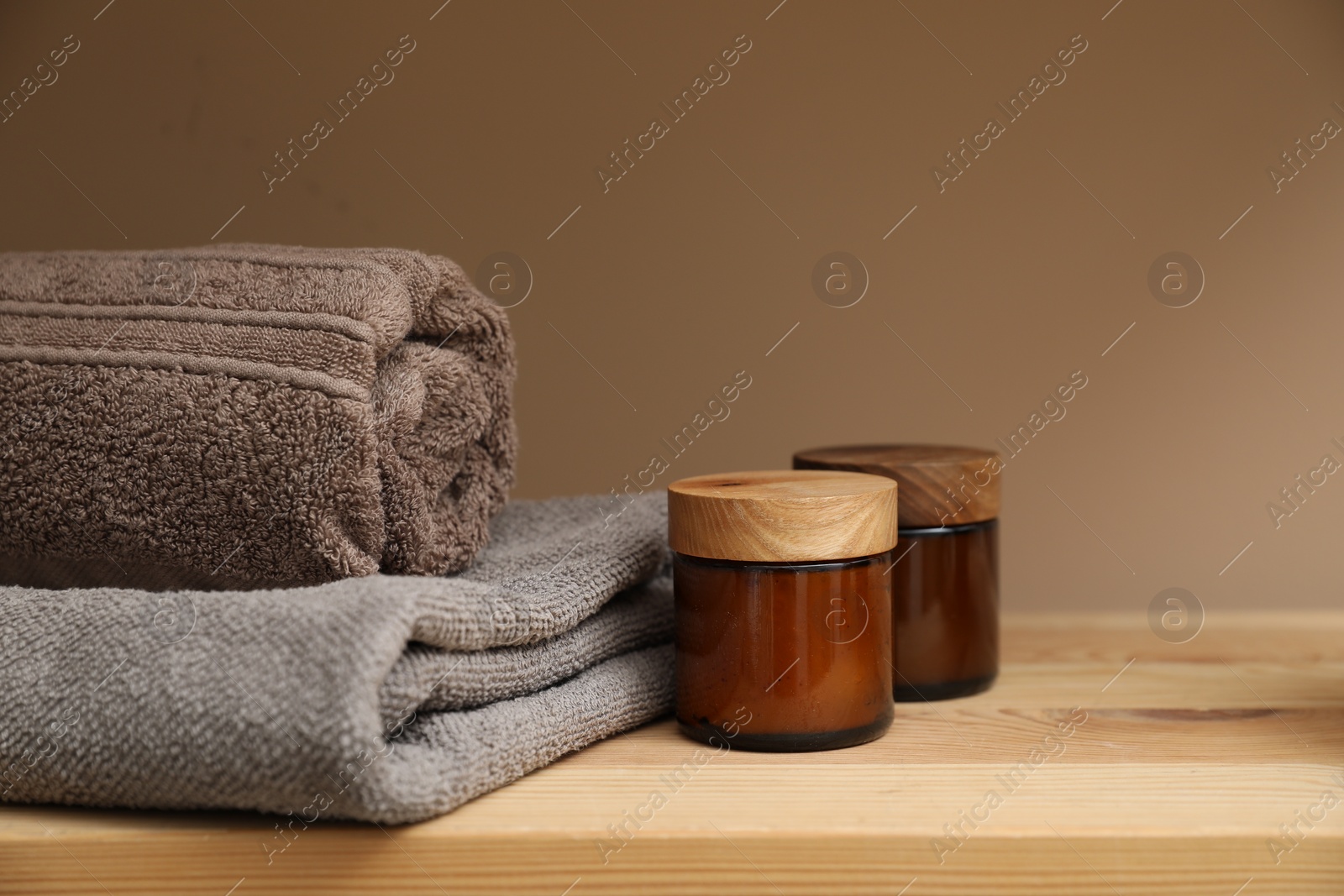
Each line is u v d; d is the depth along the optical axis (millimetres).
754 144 950
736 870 423
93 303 497
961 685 603
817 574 505
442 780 426
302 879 423
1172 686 630
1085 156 926
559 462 967
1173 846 420
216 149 975
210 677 408
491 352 537
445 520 530
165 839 423
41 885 422
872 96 943
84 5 969
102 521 485
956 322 944
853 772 489
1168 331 919
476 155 964
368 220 972
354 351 468
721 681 513
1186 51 912
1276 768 494
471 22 960
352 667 396
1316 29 896
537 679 495
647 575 585
